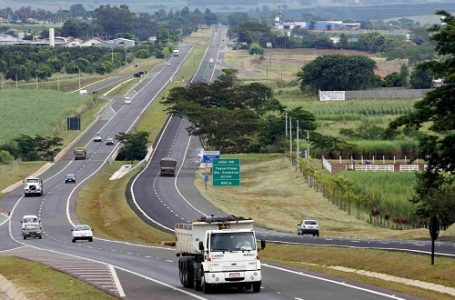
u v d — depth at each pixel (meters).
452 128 147.38
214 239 106.62
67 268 137.75
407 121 152.75
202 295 104.06
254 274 105.56
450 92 149.88
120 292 107.94
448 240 183.25
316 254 149.00
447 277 110.75
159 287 113.19
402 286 107.00
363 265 129.88
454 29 150.75
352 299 95.12
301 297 98.44
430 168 158.62
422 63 155.25
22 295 111.19
